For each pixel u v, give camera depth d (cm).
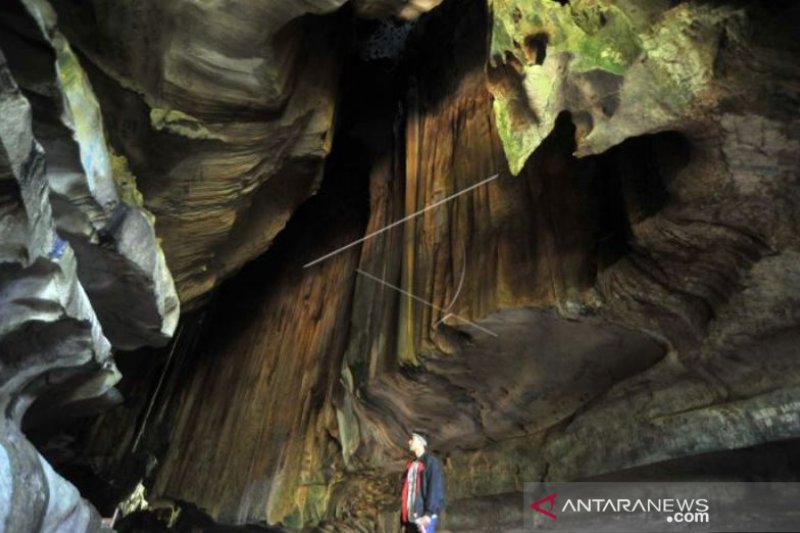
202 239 1042
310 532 1226
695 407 701
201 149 894
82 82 639
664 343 732
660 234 669
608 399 788
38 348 657
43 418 871
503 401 915
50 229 562
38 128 562
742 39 536
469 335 863
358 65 1491
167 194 930
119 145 847
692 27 558
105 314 837
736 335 668
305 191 1206
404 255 1052
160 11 742
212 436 1497
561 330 795
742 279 639
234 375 1579
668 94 569
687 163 616
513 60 661
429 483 582
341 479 1170
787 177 579
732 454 648
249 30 763
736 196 606
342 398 1204
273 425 1367
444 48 1234
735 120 561
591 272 757
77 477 1566
